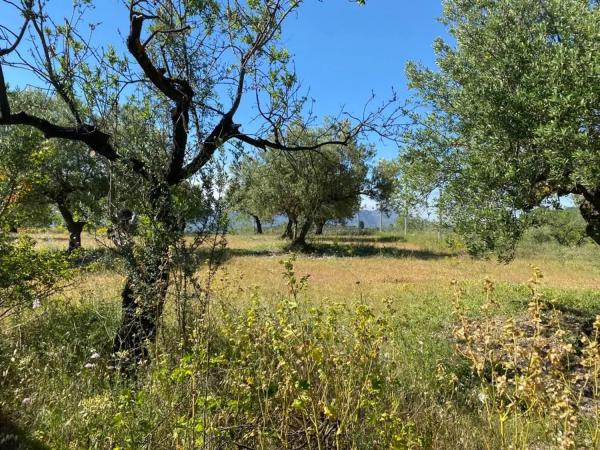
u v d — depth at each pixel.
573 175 5.86
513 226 6.73
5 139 6.34
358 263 21.45
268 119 6.39
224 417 3.11
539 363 3.03
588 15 6.03
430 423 3.52
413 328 6.59
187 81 5.61
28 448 3.06
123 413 3.04
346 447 3.11
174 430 2.89
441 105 8.19
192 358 3.22
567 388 2.95
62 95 5.59
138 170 5.25
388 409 3.46
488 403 3.91
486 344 3.62
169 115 5.67
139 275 4.79
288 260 3.61
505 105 6.37
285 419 2.96
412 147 8.31
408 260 22.98
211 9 5.89
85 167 17.31
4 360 4.45
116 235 4.91
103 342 5.34
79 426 3.33
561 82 5.75
